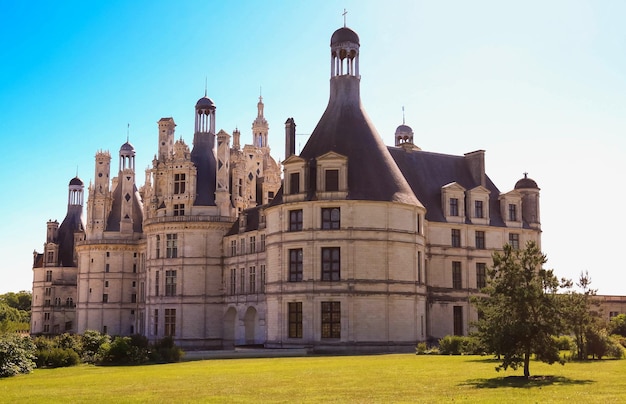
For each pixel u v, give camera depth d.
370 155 75.25
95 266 129.38
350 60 79.88
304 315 71.44
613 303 105.81
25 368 46.19
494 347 36.28
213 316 100.19
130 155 135.62
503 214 89.19
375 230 72.12
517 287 36.34
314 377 38.53
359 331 70.31
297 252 73.75
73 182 161.00
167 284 101.81
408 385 33.34
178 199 102.94
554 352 36.59
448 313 82.06
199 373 43.03
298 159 74.31
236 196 106.81
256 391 31.84
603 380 34.22
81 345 57.31
